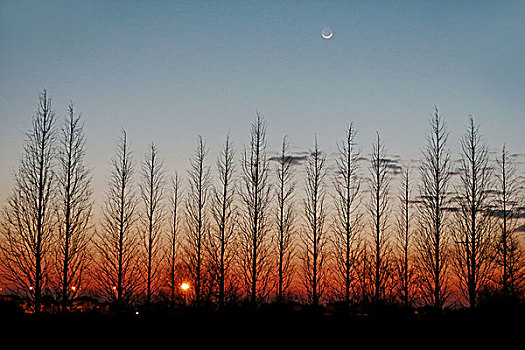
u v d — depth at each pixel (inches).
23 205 1120.2
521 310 1039.0
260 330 1091.3
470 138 1261.1
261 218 1266.0
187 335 1058.7
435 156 1296.8
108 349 962.1
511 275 1176.8
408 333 1051.9
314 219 1284.4
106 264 1221.7
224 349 983.0
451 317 1104.2
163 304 1249.4
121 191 1279.5
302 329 1095.0
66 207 1157.7
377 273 1254.9
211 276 1254.9
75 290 1150.3
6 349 936.3
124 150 1307.8
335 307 1235.9
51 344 971.3
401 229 1342.3
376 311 1151.0
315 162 1320.1
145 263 1296.8
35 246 1113.4
